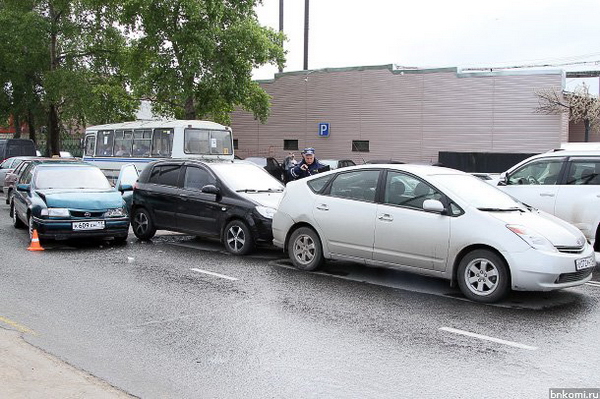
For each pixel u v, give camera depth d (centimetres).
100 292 763
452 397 445
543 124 2494
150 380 479
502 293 702
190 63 2480
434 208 743
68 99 3288
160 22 2505
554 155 1050
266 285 805
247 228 1012
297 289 783
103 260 987
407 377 484
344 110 2973
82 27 3319
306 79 3077
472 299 724
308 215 887
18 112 3600
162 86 2592
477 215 724
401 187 801
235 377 485
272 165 2459
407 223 774
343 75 2964
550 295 761
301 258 908
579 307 703
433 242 750
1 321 627
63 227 1073
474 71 2867
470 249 730
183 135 2059
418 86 2756
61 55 3403
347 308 692
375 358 529
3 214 1662
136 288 785
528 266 681
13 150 2736
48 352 539
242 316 658
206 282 823
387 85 2842
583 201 988
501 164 2362
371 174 838
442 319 649
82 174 1234
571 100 2525
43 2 3303
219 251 1076
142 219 1205
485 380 479
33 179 1197
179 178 1148
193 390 459
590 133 2950
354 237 830
